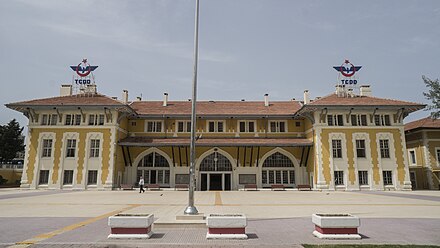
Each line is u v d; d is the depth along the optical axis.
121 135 34.16
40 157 31.94
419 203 18.16
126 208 15.51
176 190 32.00
